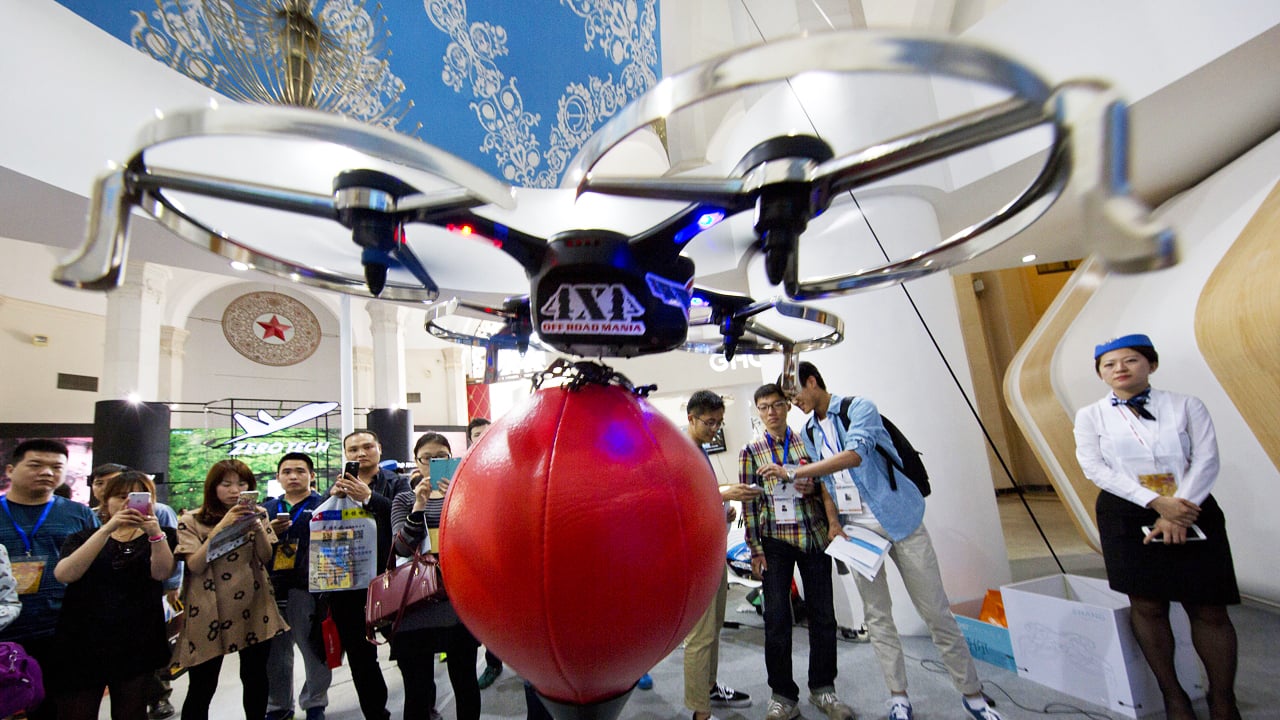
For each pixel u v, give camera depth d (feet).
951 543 9.90
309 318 41.83
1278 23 7.32
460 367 49.78
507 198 1.44
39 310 28.12
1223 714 5.40
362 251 1.68
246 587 6.86
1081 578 8.04
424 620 5.80
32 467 6.57
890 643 6.77
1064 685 6.97
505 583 1.48
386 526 7.29
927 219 10.85
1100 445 6.26
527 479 1.51
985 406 28.78
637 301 1.61
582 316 1.59
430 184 4.45
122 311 26.27
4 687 5.15
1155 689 6.35
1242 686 6.82
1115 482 5.91
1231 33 7.74
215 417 37.11
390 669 10.02
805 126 11.23
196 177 1.47
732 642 9.94
